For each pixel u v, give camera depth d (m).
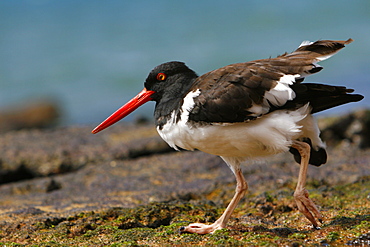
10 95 28.39
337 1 38.84
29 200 10.82
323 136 14.21
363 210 8.38
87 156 14.03
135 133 15.83
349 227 7.44
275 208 9.09
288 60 7.30
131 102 8.62
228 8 39.50
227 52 31.36
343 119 14.25
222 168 12.43
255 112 7.05
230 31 34.94
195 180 11.59
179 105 7.59
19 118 25.56
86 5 42.03
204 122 7.26
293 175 11.23
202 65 30.33
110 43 34.72
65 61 32.38
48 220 8.64
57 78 30.25
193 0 42.03
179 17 38.72
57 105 26.70
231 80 7.21
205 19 37.66
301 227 7.87
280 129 7.04
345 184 10.43
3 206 10.30
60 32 37.19
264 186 10.58
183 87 8.18
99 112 25.70
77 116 25.52
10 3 42.19
